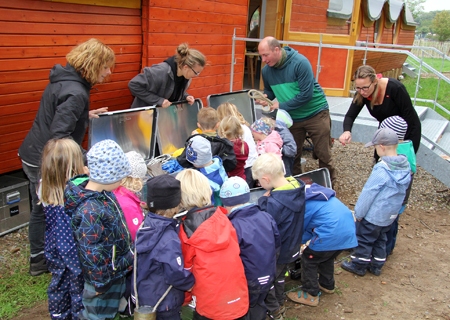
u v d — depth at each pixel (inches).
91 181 95.8
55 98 126.8
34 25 146.9
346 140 183.3
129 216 109.2
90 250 90.4
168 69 168.4
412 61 808.9
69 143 107.3
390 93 169.5
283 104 200.7
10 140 161.9
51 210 106.5
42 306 128.6
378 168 149.7
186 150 133.3
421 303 145.3
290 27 336.2
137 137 165.5
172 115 182.4
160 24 197.5
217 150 144.8
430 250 184.1
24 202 170.6
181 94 184.1
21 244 160.2
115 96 193.6
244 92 219.1
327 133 211.9
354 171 277.7
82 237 90.4
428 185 263.0
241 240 106.0
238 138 155.5
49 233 109.0
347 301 143.4
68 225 105.6
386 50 262.2
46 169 104.8
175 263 92.0
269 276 108.7
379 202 148.9
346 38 352.2
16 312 124.6
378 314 137.7
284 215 118.5
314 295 137.8
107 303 98.5
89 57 125.4
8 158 165.3
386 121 165.0
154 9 191.6
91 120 148.4
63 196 102.6
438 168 230.1
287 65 195.6
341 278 157.5
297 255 123.8
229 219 109.8
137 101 176.6
